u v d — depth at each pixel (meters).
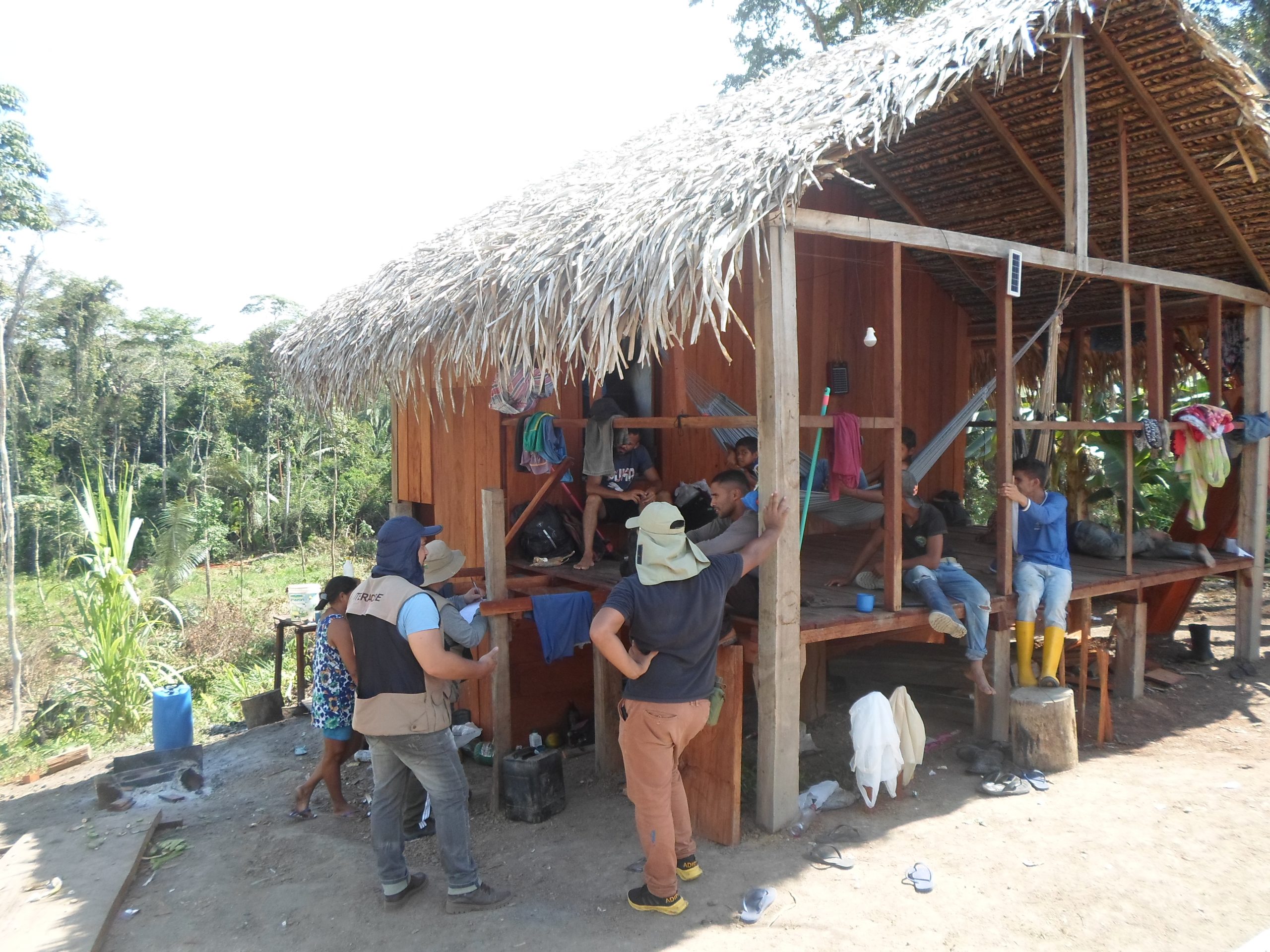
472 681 6.46
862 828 4.08
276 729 7.70
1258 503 6.80
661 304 3.40
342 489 28.78
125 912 3.83
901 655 6.88
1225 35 11.27
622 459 6.19
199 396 31.48
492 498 4.87
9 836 5.73
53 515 24.58
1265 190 5.79
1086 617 5.59
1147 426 5.73
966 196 6.83
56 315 29.61
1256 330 6.79
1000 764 4.77
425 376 5.56
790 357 3.93
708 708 3.39
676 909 3.37
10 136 22.86
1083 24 4.89
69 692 11.32
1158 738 5.36
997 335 5.07
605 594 5.33
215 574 23.42
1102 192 6.29
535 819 4.55
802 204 7.33
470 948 3.27
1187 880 3.47
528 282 4.22
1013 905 3.34
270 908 3.76
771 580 3.94
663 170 4.63
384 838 3.57
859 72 4.46
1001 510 5.14
